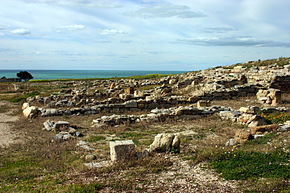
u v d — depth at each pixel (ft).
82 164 32.42
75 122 61.46
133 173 28.91
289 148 33.73
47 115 68.08
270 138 39.40
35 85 177.27
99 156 36.11
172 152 36.04
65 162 34.27
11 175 29.78
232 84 107.65
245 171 27.53
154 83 144.15
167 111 63.31
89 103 84.79
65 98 97.91
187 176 27.96
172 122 59.62
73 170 31.07
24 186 26.11
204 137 46.34
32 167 32.40
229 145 39.32
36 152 38.58
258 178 26.02
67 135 47.44
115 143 33.68
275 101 77.66
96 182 26.58
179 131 51.57
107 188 25.27
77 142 44.27
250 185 24.61
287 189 23.20
